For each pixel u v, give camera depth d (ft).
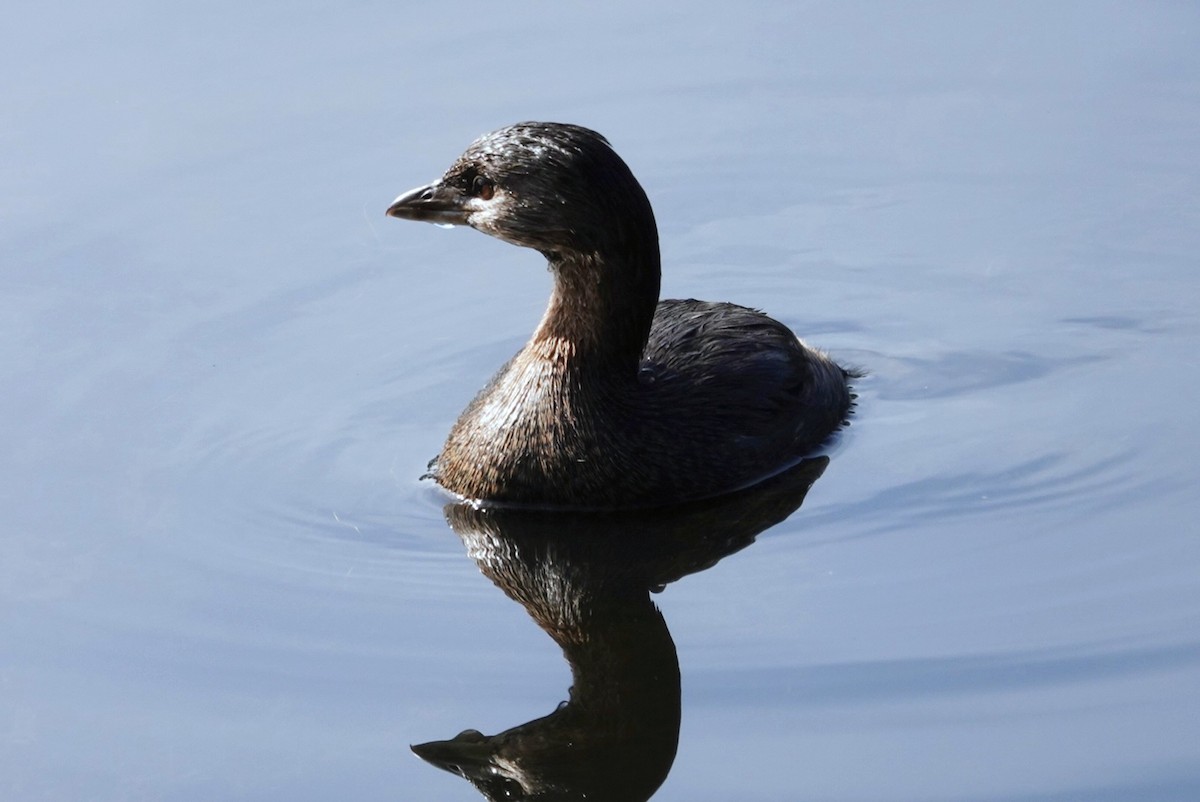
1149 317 50.52
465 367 48.78
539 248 40.42
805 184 58.80
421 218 41.68
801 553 39.19
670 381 42.01
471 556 39.68
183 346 49.39
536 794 31.73
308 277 52.95
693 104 62.13
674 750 32.71
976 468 42.57
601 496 41.06
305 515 41.60
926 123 61.26
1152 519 39.83
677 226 57.26
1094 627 35.78
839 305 52.80
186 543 40.29
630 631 36.63
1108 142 59.67
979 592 37.29
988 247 55.06
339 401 47.14
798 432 43.24
